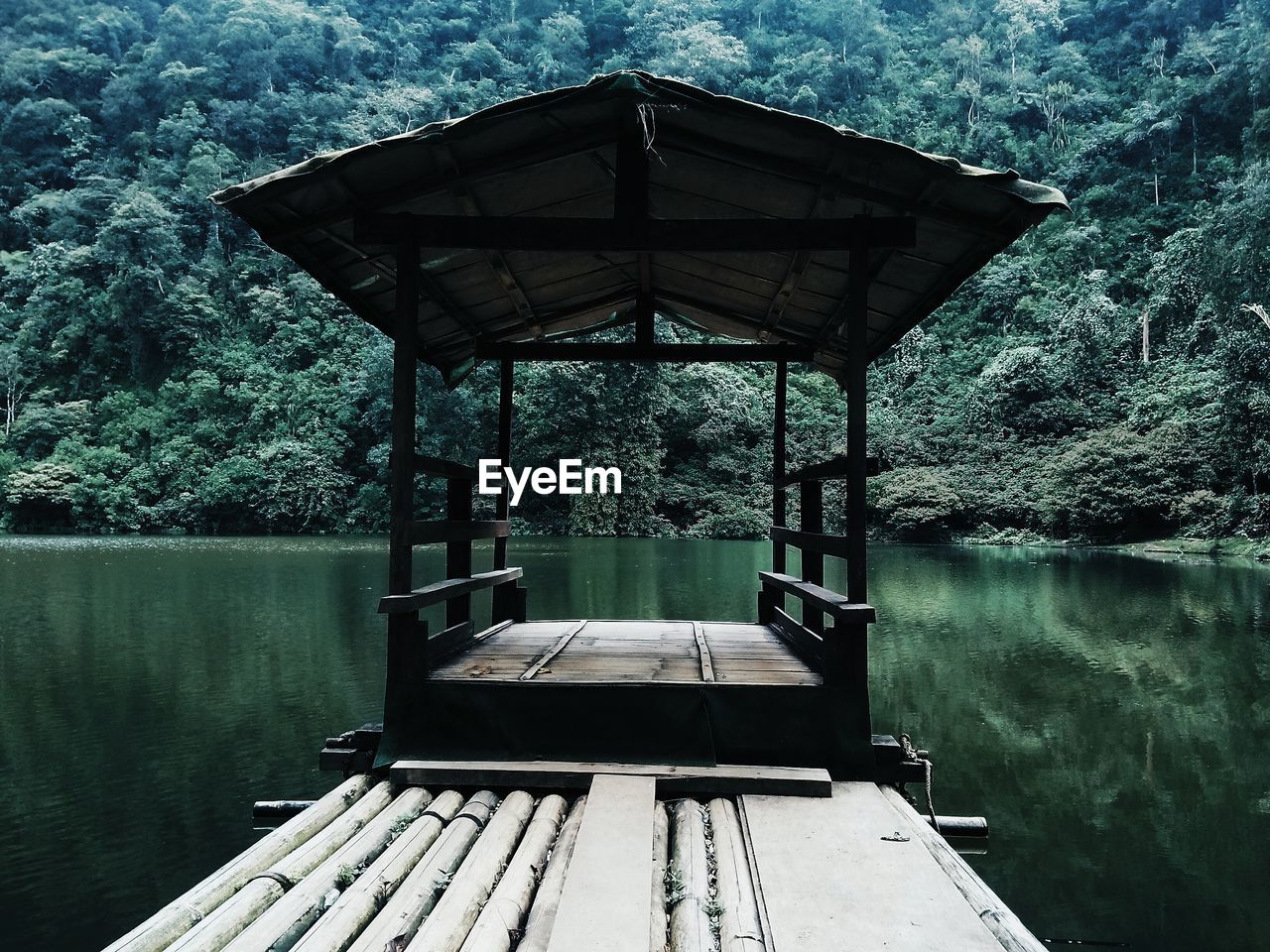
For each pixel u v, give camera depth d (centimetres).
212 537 2939
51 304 3869
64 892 363
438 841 239
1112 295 3794
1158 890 388
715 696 299
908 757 302
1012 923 185
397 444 304
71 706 650
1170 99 4438
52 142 5062
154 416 3556
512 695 303
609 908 186
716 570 1667
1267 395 2317
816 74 5294
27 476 3203
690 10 5884
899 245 296
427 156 282
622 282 491
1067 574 1703
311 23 5425
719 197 336
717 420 3173
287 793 475
